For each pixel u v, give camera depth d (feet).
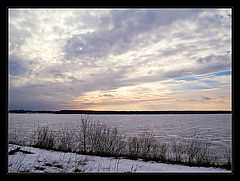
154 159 24.43
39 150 26.71
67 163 20.13
